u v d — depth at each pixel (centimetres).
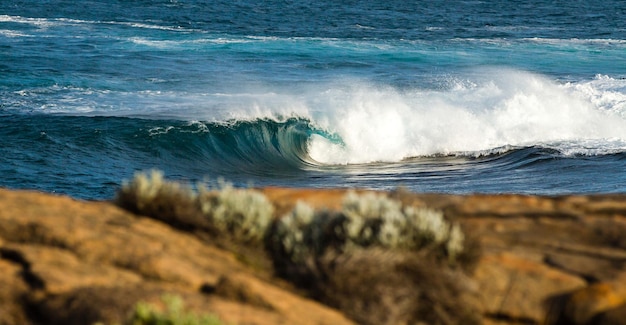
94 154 9506
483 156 9375
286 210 2656
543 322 2178
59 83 13475
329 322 1945
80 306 1844
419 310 2041
